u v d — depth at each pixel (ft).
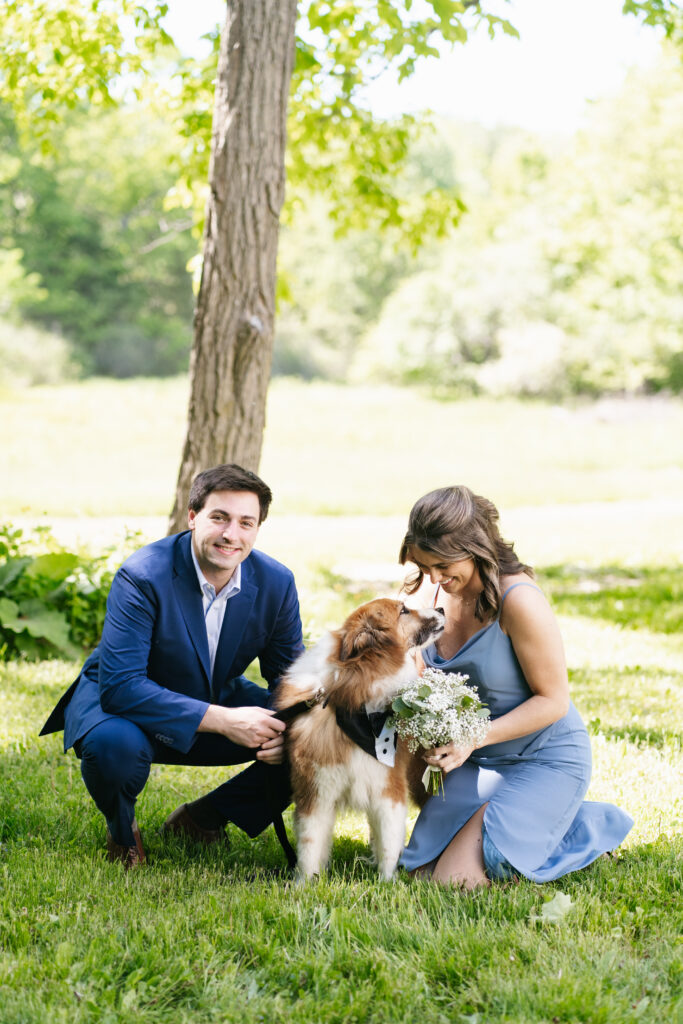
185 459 19.80
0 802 12.94
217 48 27.48
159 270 148.77
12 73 26.99
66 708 12.30
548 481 65.05
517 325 119.96
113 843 11.38
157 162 139.85
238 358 19.33
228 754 12.21
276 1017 7.84
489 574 10.85
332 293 166.40
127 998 7.89
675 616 28.99
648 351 106.93
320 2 25.72
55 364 127.44
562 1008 7.82
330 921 9.27
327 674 10.66
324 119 30.12
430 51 24.36
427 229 33.19
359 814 11.42
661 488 62.75
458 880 10.44
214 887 10.47
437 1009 8.02
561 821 10.99
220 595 11.61
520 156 130.11
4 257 118.83
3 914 9.47
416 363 125.70
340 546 39.81
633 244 86.84
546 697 10.96
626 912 9.71
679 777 14.65
